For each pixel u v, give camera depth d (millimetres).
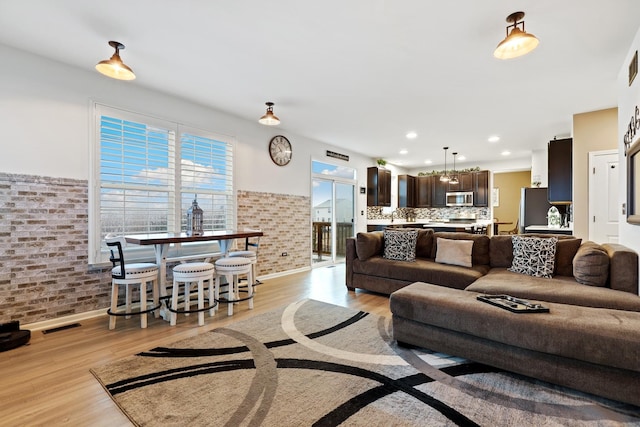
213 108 4238
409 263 3926
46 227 2852
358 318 3123
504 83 3422
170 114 3799
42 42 2629
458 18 2295
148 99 3594
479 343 2092
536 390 1842
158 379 1955
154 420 1569
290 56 2861
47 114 2877
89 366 2121
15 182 2695
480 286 2836
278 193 5238
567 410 1650
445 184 8492
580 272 2820
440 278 3562
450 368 2111
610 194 4137
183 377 1980
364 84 3463
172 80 3373
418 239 4375
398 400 1741
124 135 3400
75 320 3002
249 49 2742
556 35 2498
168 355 2289
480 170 8062
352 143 6309
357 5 2156
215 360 2213
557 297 2508
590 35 2498
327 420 1570
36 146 2811
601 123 4230
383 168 7914
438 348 2262
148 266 2938
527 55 2818
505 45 2127
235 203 4504
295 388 1860
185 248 3943
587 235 4277
